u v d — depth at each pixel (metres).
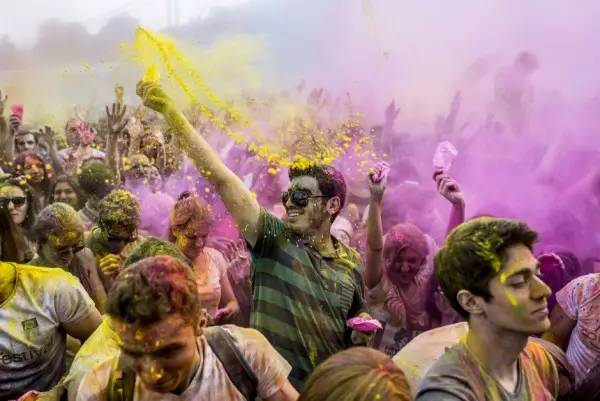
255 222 1.89
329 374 1.00
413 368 1.37
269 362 1.28
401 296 2.32
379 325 1.91
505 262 1.11
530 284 1.12
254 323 1.93
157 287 1.07
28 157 3.20
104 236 2.21
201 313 1.20
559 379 1.35
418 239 2.29
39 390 1.73
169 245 1.54
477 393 1.11
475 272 1.12
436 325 2.29
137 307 1.05
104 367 1.24
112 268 2.12
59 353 1.76
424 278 2.29
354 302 2.04
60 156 3.57
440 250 1.22
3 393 1.68
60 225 2.03
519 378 1.19
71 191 3.17
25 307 1.67
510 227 1.13
